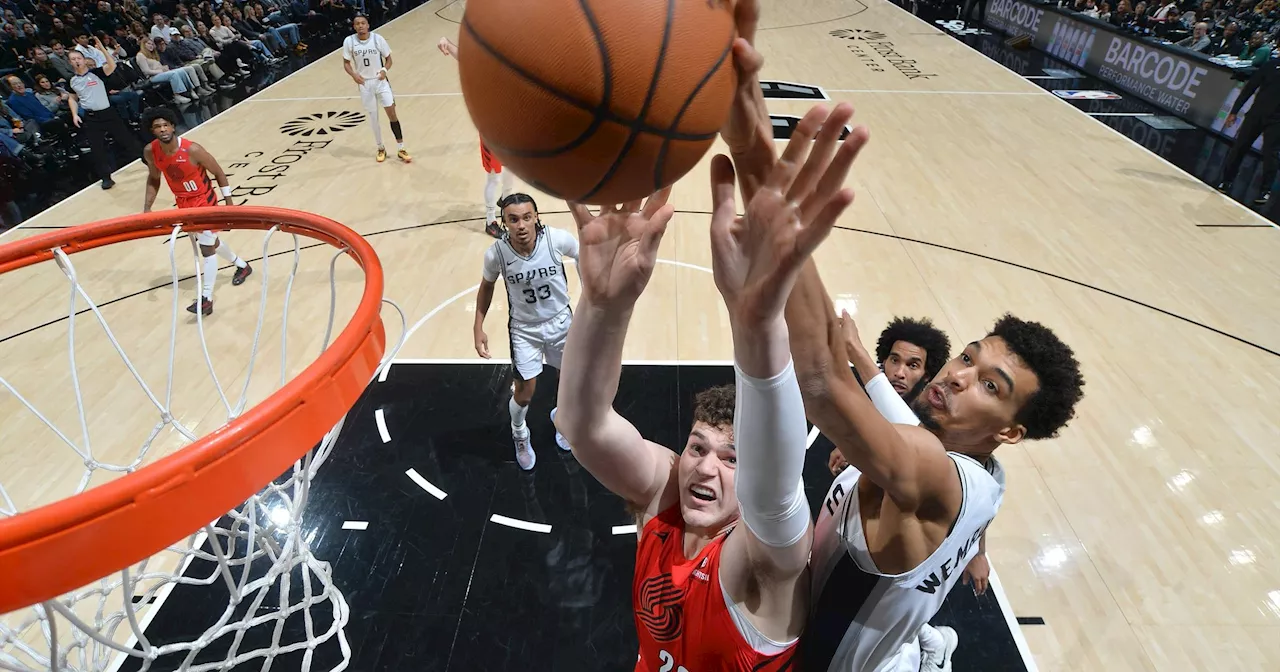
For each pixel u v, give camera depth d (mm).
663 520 1559
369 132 9305
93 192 7906
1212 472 4168
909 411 1938
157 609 3322
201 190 5523
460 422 4484
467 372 4898
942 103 10367
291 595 3430
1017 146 8828
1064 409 1759
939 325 5410
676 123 1004
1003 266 6215
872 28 15086
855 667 1461
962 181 7840
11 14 10633
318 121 9719
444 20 16031
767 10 16609
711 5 1001
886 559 1354
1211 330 5410
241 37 12703
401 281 5934
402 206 7230
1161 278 6066
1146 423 4516
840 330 1112
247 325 5375
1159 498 3996
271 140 9070
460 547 3703
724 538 1465
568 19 956
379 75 7852
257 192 7547
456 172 8039
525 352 3879
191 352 5098
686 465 1516
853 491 1476
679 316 5488
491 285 3930
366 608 3406
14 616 3059
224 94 11414
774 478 1086
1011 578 3545
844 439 1137
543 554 3666
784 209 892
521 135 1024
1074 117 9883
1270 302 5758
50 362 5016
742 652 1413
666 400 4633
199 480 1258
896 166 8188
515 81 986
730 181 983
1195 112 9641
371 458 4219
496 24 992
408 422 4480
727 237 968
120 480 1179
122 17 11953
